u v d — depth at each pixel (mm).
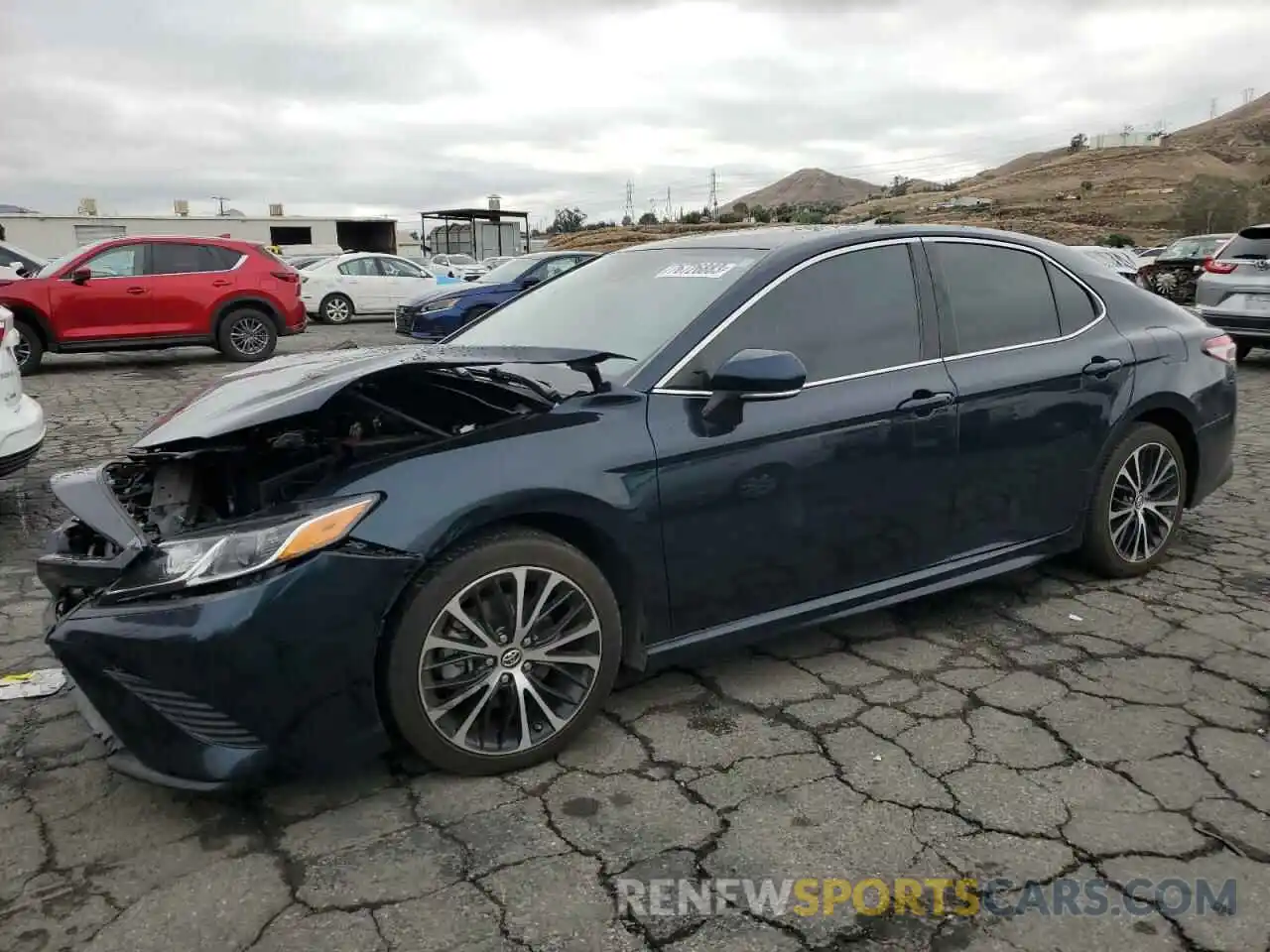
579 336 3518
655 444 2984
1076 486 4074
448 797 2748
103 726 2635
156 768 2535
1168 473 4414
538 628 2883
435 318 14008
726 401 3096
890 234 3701
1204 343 4531
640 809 2680
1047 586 4340
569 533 2930
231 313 13195
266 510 2670
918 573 3652
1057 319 4074
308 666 2521
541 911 2279
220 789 2516
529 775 2857
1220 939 2176
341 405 3092
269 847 2535
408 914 2273
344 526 2551
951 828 2582
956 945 2164
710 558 3123
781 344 3328
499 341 3781
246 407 2900
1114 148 138875
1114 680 3424
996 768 2871
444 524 2639
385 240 45938
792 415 3227
